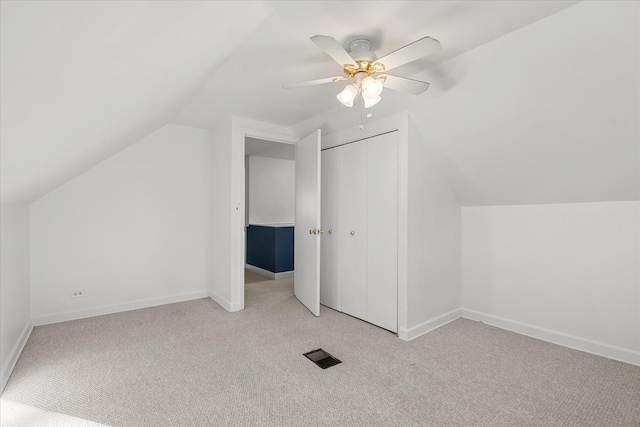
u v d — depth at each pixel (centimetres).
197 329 267
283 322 286
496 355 222
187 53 141
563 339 243
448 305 297
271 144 475
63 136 139
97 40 78
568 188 234
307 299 328
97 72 97
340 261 322
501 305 283
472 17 157
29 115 93
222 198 337
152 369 199
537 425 149
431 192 278
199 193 364
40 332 255
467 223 309
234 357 216
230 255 318
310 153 321
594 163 209
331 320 293
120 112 169
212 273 368
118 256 313
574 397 171
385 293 272
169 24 100
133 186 321
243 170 324
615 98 172
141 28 89
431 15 155
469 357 219
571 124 196
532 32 166
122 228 315
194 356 217
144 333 257
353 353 225
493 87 202
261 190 584
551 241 253
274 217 599
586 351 231
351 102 186
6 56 60
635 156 192
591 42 156
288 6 146
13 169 136
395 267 264
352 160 308
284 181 612
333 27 164
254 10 137
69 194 287
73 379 186
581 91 178
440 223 288
